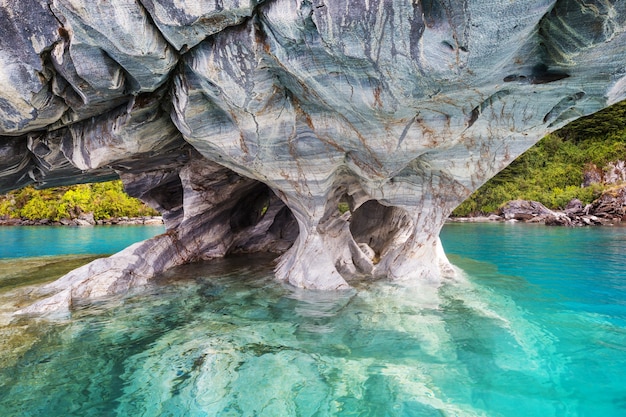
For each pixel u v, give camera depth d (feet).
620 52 12.29
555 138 98.89
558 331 17.13
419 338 16.39
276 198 38.93
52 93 17.25
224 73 15.39
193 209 32.58
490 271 29.84
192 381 12.94
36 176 27.86
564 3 11.21
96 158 22.15
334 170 21.81
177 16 13.14
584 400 11.83
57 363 14.21
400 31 12.50
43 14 14.03
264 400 11.83
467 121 16.98
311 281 24.54
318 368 13.83
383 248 32.19
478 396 12.06
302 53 14.20
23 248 51.96
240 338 16.46
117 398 11.94
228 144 20.06
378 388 12.50
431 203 25.08
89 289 23.11
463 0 11.28
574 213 72.02
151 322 18.47
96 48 14.67
